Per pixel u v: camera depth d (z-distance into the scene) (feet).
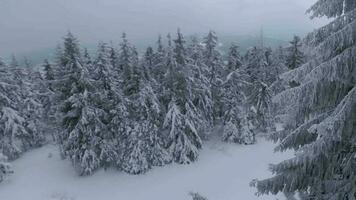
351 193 20.17
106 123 91.61
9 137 109.19
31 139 129.49
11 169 95.81
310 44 18.76
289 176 22.71
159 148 92.94
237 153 103.40
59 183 86.74
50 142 135.13
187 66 96.22
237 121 112.98
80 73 82.33
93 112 82.89
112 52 123.13
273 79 126.41
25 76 141.38
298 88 18.75
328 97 19.24
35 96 135.44
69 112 83.66
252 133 111.14
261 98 116.98
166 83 94.79
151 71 112.78
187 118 95.55
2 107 106.52
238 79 112.68
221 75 119.65
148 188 82.23
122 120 89.40
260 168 91.35
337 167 21.38
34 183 87.86
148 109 89.51
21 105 124.47
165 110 96.73
